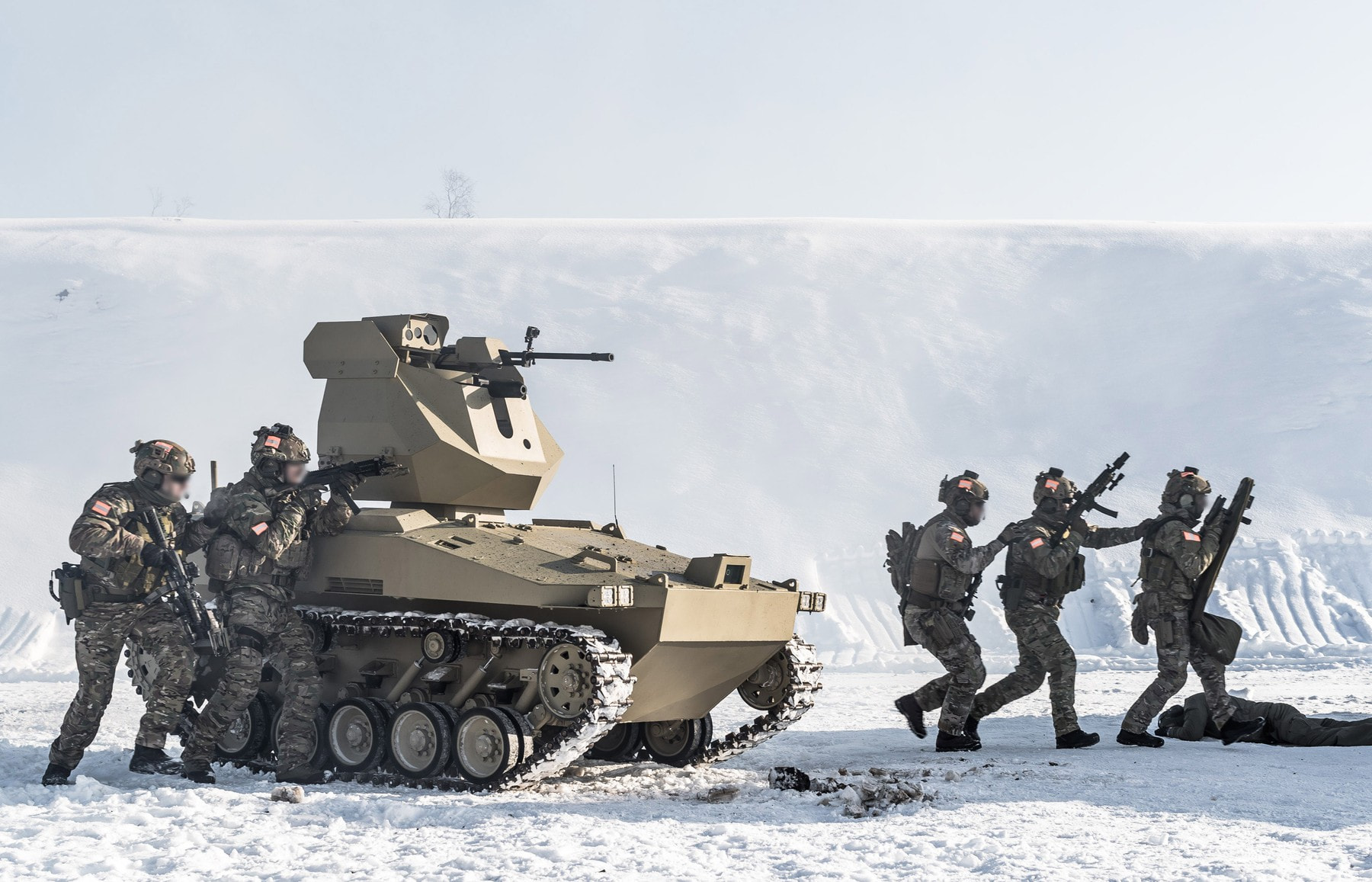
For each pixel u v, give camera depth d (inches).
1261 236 2143.2
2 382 1686.8
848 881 222.8
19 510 1283.2
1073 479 1397.6
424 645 353.7
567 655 330.3
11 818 279.3
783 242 2224.4
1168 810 293.4
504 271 2101.4
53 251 2267.5
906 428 1526.8
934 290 1961.1
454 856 243.9
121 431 1519.4
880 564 1126.4
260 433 359.6
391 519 369.1
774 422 1526.8
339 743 358.6
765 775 363.9
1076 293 1924.2
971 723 434.3
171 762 351.3
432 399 395.9
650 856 243.1
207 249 2265.0
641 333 1797.5
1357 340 1675.7
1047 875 225.9
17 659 884.6
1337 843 251.4
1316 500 1325.0
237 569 344.5
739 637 358.0
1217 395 1577.3
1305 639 960.9
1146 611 436.1
